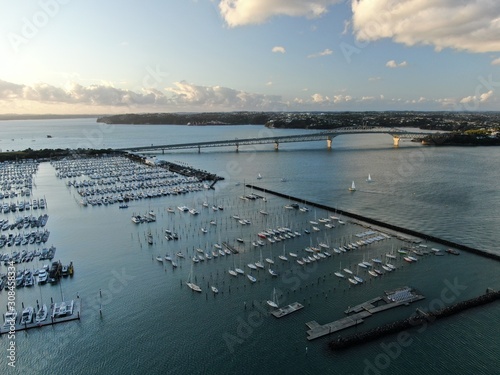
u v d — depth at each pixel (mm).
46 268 127250
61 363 84875
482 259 130500
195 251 141875
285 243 148500
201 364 83750
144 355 86750
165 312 102625
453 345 87312
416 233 152875
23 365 84438
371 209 194750
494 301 103188
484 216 178750
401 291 108562
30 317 98812
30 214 193125
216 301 107312
